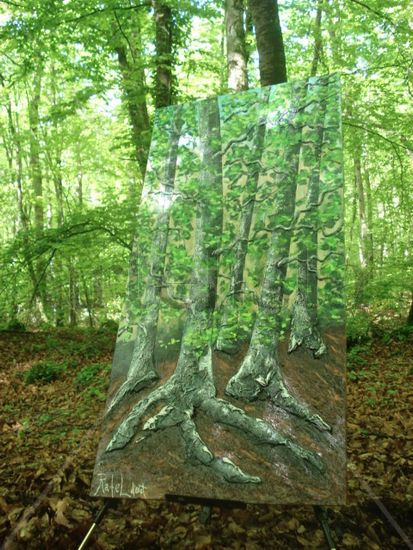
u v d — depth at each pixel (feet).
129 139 33.22
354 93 33.12
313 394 8.91
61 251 30.37
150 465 9.42
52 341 37.55
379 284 36.09
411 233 47.52
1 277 29.91
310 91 10.59
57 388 25.40
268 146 10.69
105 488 9.50
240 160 10.88
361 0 30.78
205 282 10.45
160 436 9.59
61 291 50.90
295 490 8.50
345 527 10.65
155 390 10.01
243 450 9.02
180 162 11.44
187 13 32.68
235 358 9.72
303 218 9.95
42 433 17.81
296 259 9.79
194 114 11.63
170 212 11.21
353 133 33.12
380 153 50.34
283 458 8.75
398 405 18.62
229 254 10.43
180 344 10.19
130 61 35.37
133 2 32.30
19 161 54.90
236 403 9.38
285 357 9.34
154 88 31.78
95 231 30.17
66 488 12.37
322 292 9.37
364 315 35.04
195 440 9.34
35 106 51.47
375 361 26.61
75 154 57.57
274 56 18.25
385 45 32.19
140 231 11.34
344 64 34.09
